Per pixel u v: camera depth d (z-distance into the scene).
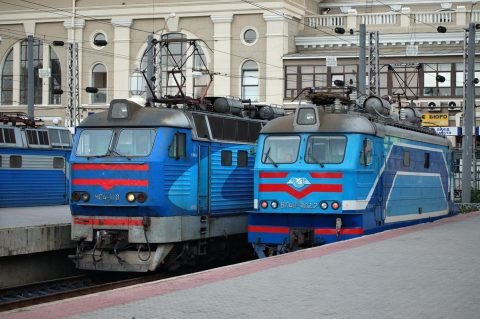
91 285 20.86
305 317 10.04
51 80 59.97
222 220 22.69
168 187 20.00
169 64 57.62
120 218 20.09
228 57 56.66
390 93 55.16
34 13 59.97
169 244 20.25
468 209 34.16
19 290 19.39
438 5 63.88
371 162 20.44
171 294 11.83
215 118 22.44
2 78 61.06
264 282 12.81
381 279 12.88
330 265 14.62
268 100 55.97
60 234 21.61
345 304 10.83
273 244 20.38
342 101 21.67
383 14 56.12
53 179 32.78
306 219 20.00
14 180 30.75
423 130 26.38
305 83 55.69
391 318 9.90
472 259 15.23
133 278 20.73
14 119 31.56
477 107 54.16
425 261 14.96
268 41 55.88
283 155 20.30
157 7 57.78
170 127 20.23
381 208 21.28
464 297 11.24
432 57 54.47
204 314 10.30
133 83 58.44
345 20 56.78
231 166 23.16
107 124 20.53
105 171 20.16
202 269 23.75
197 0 57.06
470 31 37.47
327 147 19.95
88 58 59.28
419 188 24.78
